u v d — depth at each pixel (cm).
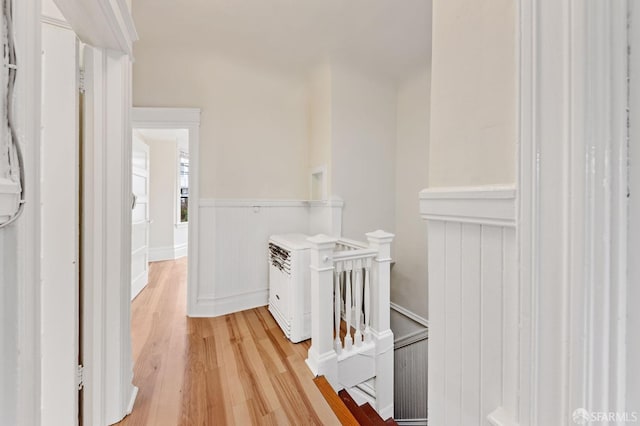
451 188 59
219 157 273
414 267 308
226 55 262
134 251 304
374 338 202
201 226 265
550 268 39
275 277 254
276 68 285
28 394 63
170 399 148
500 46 48
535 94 41
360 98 298
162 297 305
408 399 305
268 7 200
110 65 126
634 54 35
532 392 41
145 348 200
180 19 212
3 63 52
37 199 65
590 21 35
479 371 52
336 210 284
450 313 60
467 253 55
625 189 35
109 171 126
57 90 114
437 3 64
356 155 297
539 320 40
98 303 125
